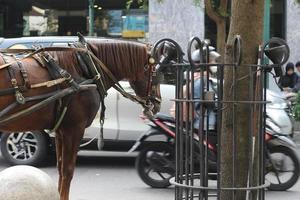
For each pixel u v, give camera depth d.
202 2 17.59
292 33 20.27
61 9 20.62
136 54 7.23
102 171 10.73
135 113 10.56
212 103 5.02
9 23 20.94
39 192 4.22
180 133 5.21
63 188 6.75
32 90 6.38
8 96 6.27
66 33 20.64
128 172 10.64
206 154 5.06
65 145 6.74
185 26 20.03
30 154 10.72
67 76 6.54
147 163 9.20
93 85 6.77
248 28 5.20
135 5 20.41
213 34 20.03
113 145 10.69
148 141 9.08
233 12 5.26
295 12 20.20
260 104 5.05
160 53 5.29
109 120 10.55
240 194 5.18
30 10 20.81
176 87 5.19
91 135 10.50
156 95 7.44
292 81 17.06
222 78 4.93
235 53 4.94
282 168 9.04
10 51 6.88
